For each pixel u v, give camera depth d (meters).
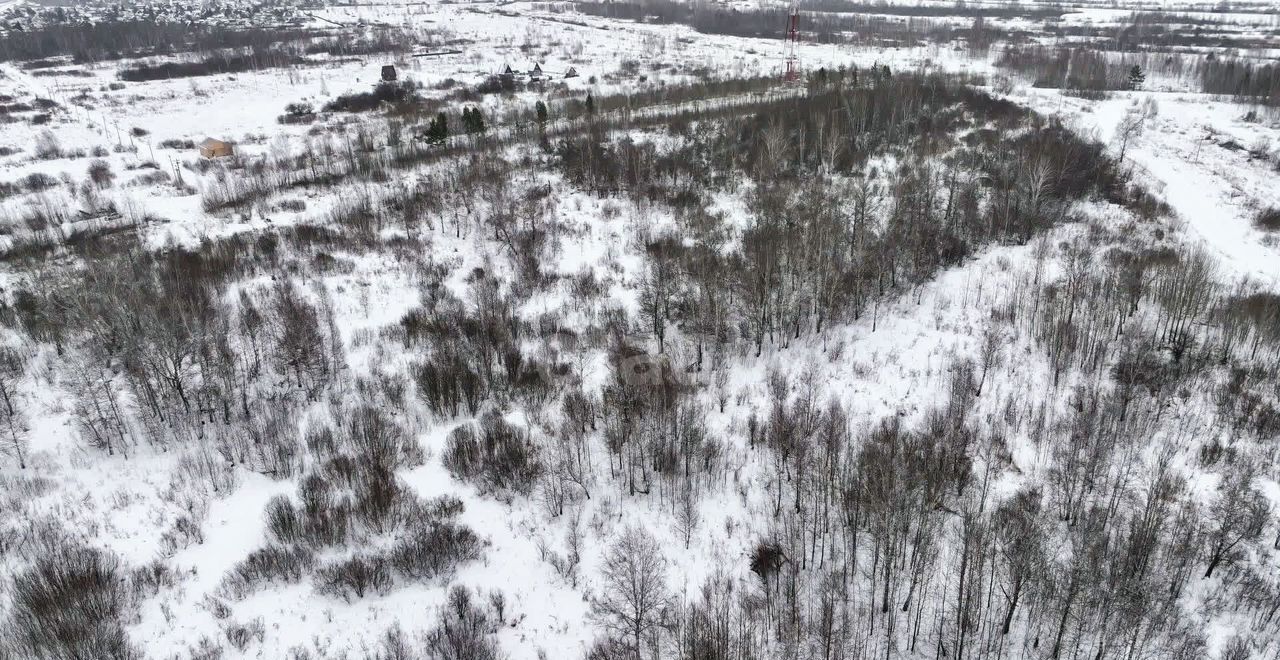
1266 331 49.22
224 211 75.81
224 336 48.81
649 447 41.44
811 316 55.94
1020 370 48.44
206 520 37.00
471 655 29.50
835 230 58.91
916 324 54.03
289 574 33.62
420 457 41.59
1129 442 41.72
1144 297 54.84
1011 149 83.44
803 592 33.84
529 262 63.25
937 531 35.44
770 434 43.06
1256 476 38.94
